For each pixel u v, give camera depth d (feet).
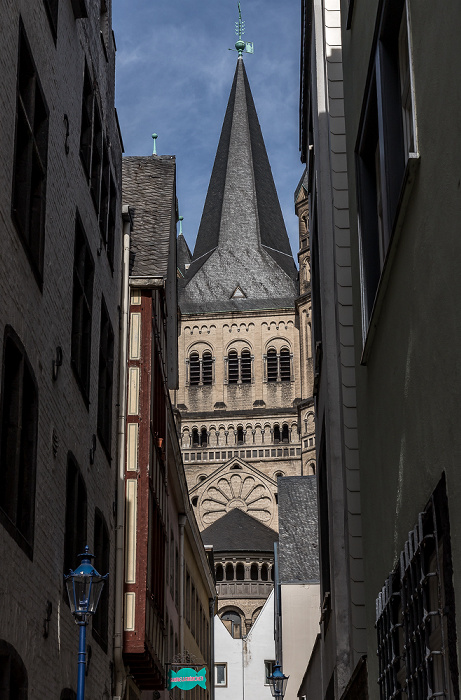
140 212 90.27
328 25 53.11
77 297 56.13
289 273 428.56
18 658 38.73
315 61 57.00
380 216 34.86
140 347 79.77
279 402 400.88
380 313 31.12
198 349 411.54
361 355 35.19
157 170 96.73
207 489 382.83
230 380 406.62
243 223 442.09
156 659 80.74
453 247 20.77
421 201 23.84
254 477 382.22
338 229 49.47
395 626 28.14
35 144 44.37
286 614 163.32
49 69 47.83
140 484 76.33
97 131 64.64
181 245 492.95
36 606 42.83
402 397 27.14
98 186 63.72
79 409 55.57
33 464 42.45
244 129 460.96
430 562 23.80
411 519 26.12
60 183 50.44
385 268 28.50
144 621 71.87
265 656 255.50
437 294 22.36
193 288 422.41
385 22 29.55
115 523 70.90
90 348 59.57
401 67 29.25
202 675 95.61
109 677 66.59
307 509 189.37
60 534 48.85
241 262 429.38
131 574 73.46
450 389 21.31
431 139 22.65
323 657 65.31
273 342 408.26
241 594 346.95
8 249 38.09
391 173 29.04
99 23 64.69
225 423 396.37
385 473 30.91
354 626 45.29
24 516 41.68
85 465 57.41
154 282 80.12
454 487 20.90
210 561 182.19
